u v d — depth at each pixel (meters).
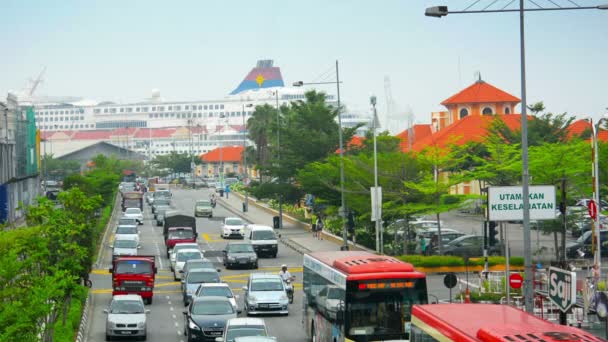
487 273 51.03
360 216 74.75
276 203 126.44
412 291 32.44
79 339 41.31
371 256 36.16
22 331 30.03
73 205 53.03
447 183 67.75
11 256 32.44
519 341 19.08
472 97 153.25
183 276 59.84
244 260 71.25
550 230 65.62
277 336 43.59
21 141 122.38
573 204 74.06
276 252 79.69
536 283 46.31
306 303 41.62
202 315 42.41
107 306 55.22
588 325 40.19
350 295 32.31
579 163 62.22
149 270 56.12
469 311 23.72
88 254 51.94
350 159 76.12
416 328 24.97
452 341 21.58
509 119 125.12
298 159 102.81
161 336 44.81
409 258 65.69
